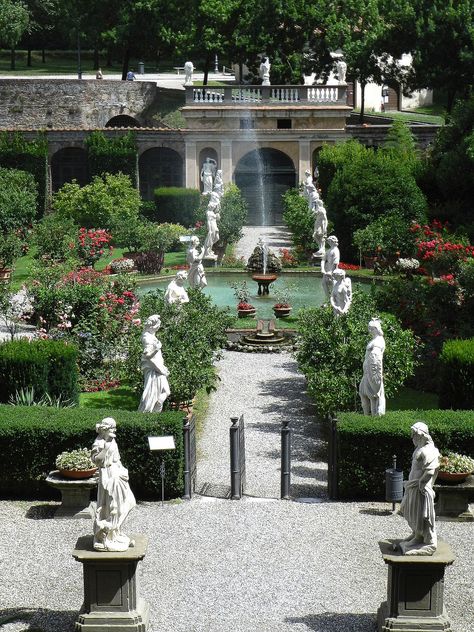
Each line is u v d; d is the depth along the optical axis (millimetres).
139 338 25281
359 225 46281
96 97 68875
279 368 30406
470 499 20359
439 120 71312
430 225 47531
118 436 20172
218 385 28422
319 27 65562
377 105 78188
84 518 19297
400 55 63500
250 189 61969
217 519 19188
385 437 20062
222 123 59406
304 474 21688
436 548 14945
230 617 15445
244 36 66312
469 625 15250
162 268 44469
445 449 20234
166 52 74812
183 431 20297
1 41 81250
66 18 80000
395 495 19609
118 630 14891
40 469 20391
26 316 32281
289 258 44750
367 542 18156
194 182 60031
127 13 72125
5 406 21547
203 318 26656
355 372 23859
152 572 16953
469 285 29109
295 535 18438
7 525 19016
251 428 24641
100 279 32844
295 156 59750
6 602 15992
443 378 24141
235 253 48281
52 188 60562
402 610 14859
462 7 60438
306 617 15461
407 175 47062
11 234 43594
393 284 30844
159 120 68875
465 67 61156
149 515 19438
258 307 37344
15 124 68312
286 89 59188
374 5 65000
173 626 15180
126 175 56812
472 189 49031
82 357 28172
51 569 17109
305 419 25406
